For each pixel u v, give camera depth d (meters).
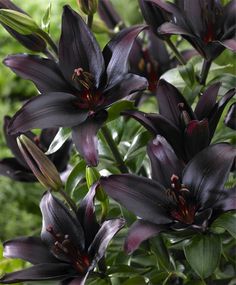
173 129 1.05
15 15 1.09
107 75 1.05
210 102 1.07
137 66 1.27
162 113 1.07
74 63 1.06
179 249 1.12
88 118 1.03
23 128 1.01
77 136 1.01
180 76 1.20
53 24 2.31
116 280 1.11
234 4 1.11
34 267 1.02
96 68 1.05
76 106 1.04
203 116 1.07
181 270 1.14
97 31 1.31
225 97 1.05
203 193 1.03
